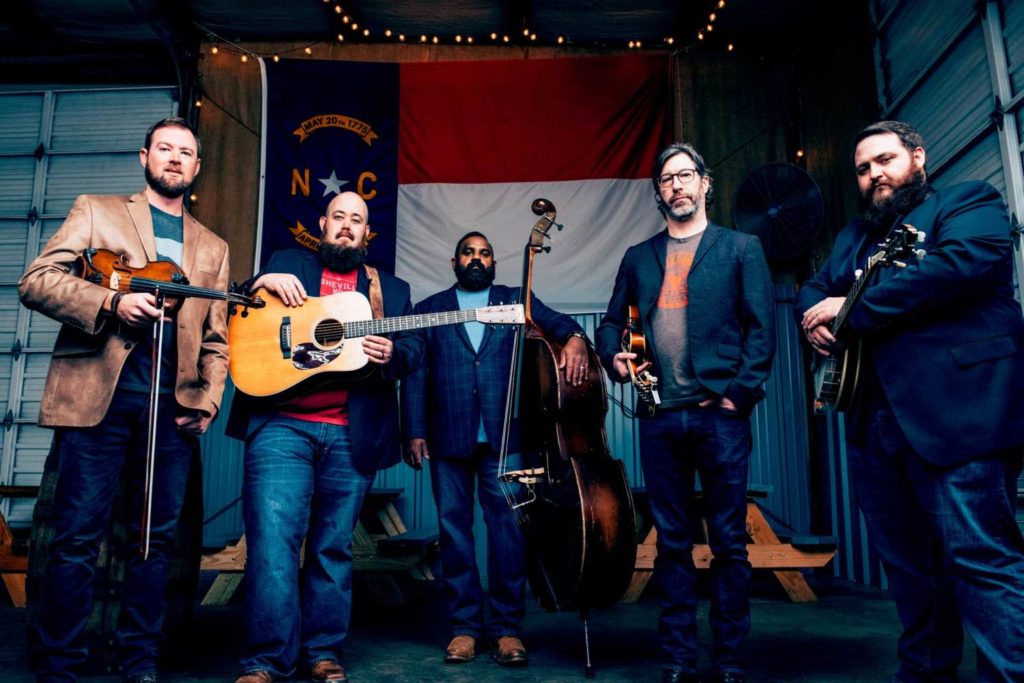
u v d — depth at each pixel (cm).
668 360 234
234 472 512
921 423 175
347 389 244
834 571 486
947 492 172
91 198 227
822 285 221
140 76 599
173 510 225
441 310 294
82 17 555
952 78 397
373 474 250
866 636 301
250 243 537
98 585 241
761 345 226
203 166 545
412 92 557
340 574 241
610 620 340
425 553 484
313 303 243
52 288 206
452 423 278
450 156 548
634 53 573
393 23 557
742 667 217
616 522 228
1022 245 339
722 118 559
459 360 284
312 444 240
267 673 220
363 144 550
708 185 250
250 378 236
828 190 524
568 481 236
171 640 260
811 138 548
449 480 280
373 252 533
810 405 521
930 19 416
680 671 217
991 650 164
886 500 197
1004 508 167
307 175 544
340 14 543
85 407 207
